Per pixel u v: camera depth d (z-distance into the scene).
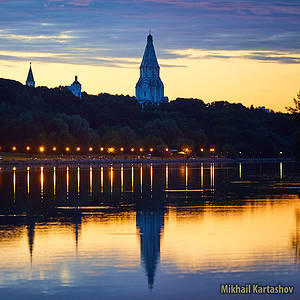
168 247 57.22
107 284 45.41
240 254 54.09
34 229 67.44
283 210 83.94
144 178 160.38
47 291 43.81
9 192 112.88
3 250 55.94
